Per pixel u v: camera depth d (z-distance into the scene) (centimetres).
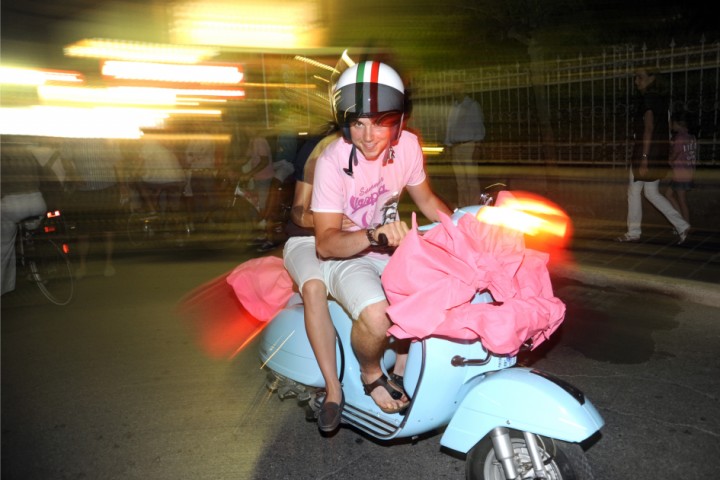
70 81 1002
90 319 650
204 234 977
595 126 974
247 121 949
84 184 791
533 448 280
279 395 410
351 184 328
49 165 730
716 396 429
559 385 282
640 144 788
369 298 318
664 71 867
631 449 372
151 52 1119
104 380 503
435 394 310
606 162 962
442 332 286
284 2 1196
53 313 671
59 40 1251
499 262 292
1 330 623
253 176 920
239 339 584
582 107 988
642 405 422
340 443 400
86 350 566
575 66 987
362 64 307
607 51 1081
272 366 405
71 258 837
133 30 1222
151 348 567
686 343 518
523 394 278
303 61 375
